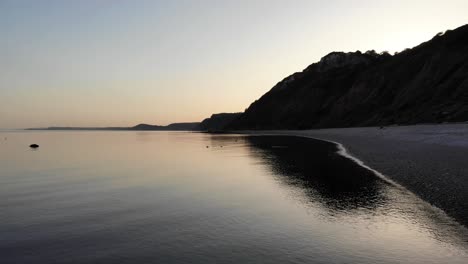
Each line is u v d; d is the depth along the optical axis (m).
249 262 8.78
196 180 22.06
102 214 13.88
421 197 14.59
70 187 20.52
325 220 12.24
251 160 33.84
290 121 152.38
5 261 9.16
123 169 29.05
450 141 29.30
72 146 69.94
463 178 15.76
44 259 9.26
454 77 72.56
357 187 17.42
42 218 13.40
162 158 39.53
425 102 74.06
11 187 20.73
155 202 15.86
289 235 10.77
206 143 73.25
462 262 8.57
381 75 118.00
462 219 11.48
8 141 100.06
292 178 21.47
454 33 92.25
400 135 44.25
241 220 12.55
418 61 105.38
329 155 35.19
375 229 11.09
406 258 8.85
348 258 8.91
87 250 9.86
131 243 10.36
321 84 160.75
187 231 11.39
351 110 117.75
